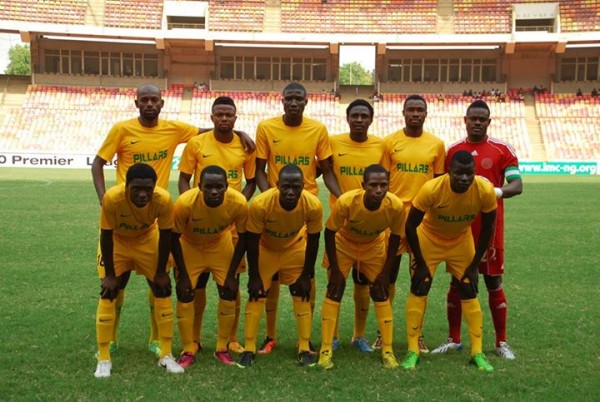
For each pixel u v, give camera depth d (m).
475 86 42.44
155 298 5.07
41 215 14.46
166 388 4.50
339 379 4.75
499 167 5.56
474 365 5.13
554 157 37.34
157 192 4.73
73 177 26.42
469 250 5.35
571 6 41.12
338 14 43.06
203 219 4.98
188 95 42.03
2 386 4.48
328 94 42.34
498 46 40.75
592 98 40.69
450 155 5.71
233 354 5.53
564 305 7.09
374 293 5.29
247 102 41.56
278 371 4.96
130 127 5.58
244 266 5.86
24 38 39.56
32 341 5.59
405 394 4.41
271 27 42.47
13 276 8.24
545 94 41.38
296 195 4.75
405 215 5.20
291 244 5.40
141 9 41.78
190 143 5.75
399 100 42.00
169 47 41.59
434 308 7.11
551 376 4.81
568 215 15.78
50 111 39.50
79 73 41.94
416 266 5.29
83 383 4.58
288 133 5.79
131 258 5.09
